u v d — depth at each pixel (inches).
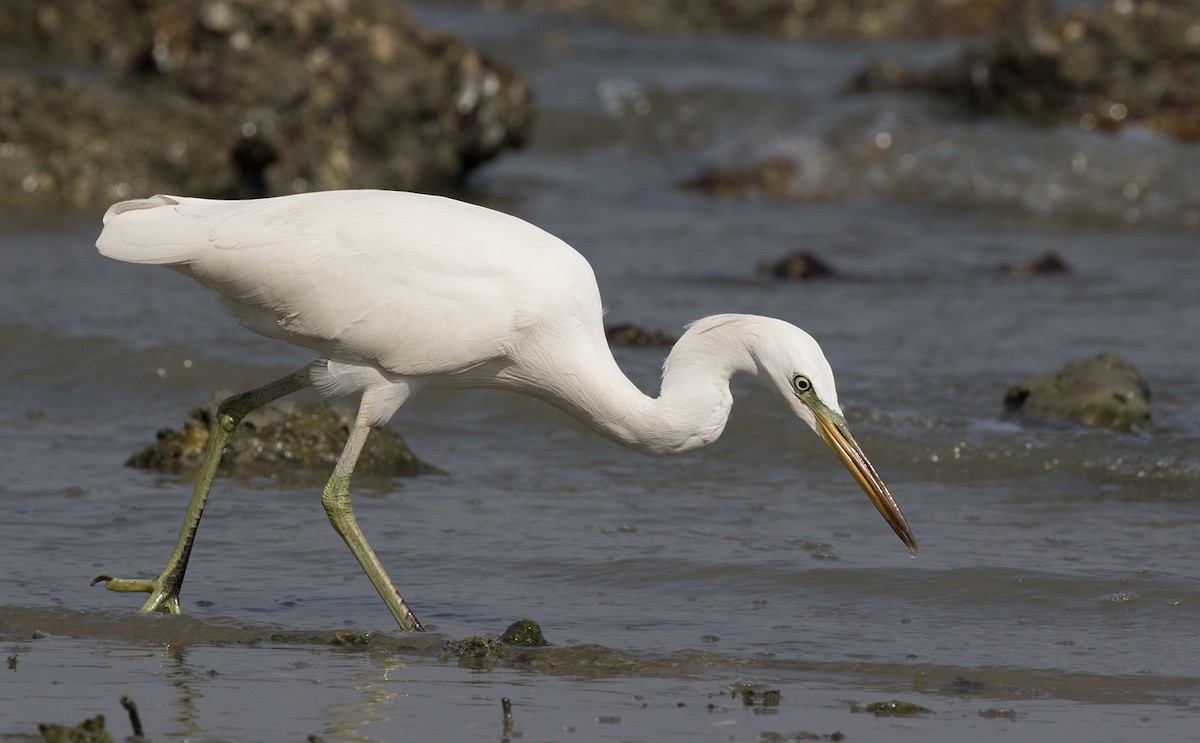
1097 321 733.3
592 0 1931.6
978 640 365.7
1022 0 1876.2
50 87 971.9
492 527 457.1
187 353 627.5
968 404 589.3
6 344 644.1
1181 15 1210.0
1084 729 305.0
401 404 399.5
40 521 448.8
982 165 1138.7
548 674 337.4
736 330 380.8
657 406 385.4
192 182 969.5
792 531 455.5
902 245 951.6
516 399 597.9
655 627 374.9
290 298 383.9
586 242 917.8
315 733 297.9
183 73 1026.7
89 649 351.3
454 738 296.2
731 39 1828.2
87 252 818.2
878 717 311.0
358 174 1017.5
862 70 1428.4
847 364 642.2
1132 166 1106.1
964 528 459.8
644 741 295.1
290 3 1034.1
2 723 299.3
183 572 382.9
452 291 380.2
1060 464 523.5
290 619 379.6
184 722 303.0
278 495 482.9
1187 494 497.7
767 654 353.7
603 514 471.8
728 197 1133.7
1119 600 392.5
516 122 1120.8
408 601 394.6
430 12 1857.8
